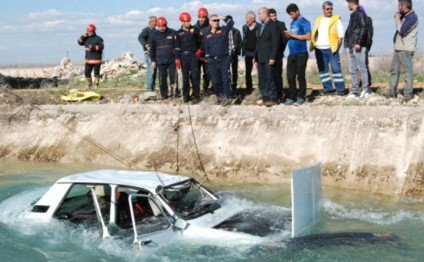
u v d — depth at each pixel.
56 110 18.92
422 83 17.72
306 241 8.48
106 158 16.66
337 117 14.11
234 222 9.15
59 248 9.03
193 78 17.05
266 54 15.00
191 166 15.10
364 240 8.70
